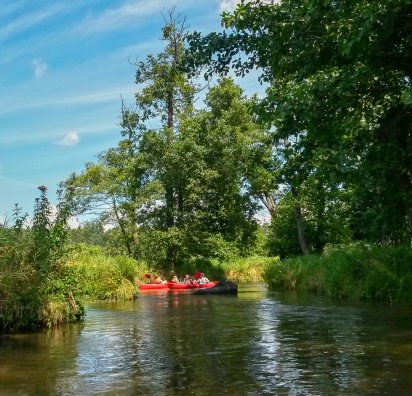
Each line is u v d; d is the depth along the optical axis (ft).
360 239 72.08
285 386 19.63
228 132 116.88
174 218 115.24
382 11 29.50
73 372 22.99
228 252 116.37
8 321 36.01
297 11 37.50
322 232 103.60
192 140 112.88
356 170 37.91
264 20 39.34
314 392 18.70
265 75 45.88
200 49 43.68
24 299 36.99
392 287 48.03
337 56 36.35
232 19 41.34
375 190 47.70
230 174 116.06
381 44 32.14
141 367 23.67
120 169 120.67
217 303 56.39
